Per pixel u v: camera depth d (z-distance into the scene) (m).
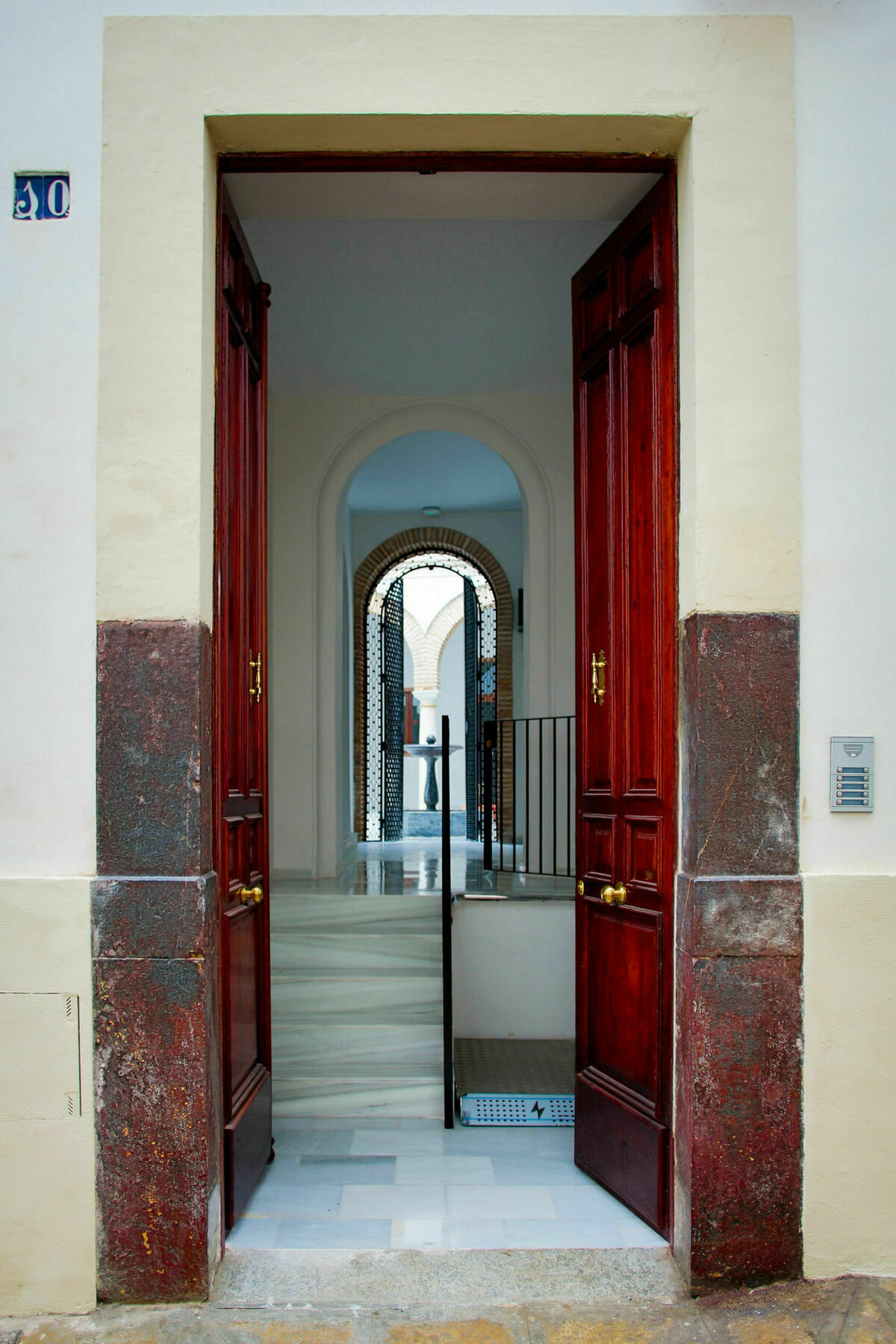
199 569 2.55
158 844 2.52
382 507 8.73
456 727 16.84
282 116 2.60
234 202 3.28
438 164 2.80
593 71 2.62
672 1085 2.72
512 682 8.76
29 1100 2.47
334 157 2.79
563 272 4.30
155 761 2.53
